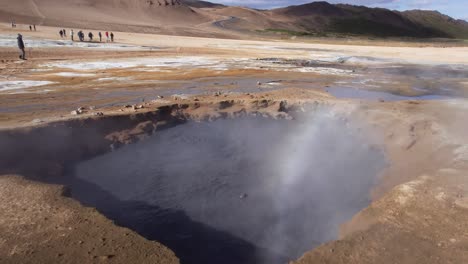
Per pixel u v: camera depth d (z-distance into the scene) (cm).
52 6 5716
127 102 1054
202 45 3222
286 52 2794
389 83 1492
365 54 2767
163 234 486
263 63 2052
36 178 611
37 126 743
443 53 2942
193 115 1014
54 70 1552
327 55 2630
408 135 806
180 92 1213
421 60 2403
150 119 938
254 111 1055
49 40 2620
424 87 1412
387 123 901
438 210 472
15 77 1358
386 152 784
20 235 399
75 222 432
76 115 855
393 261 380
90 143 789
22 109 929
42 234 403
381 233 431
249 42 4022
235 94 1177
